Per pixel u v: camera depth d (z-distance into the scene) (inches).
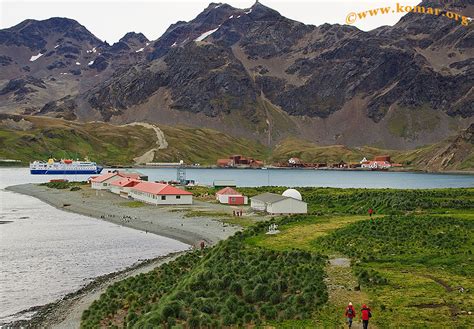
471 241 2257.6
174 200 5078.7
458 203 3622.0
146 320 1471.5
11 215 4512.8
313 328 1354.6
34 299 1945.1
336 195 4699.8
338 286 1710.1
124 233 3548.2
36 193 6653.5
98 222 4114.2
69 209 4995.1
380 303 1517.0
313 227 3016.7
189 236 3344.0
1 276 2295.8
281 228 3026.6
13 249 2935.5
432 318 1370.6
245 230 2960.1
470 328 1288.1
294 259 2103.8
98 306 1779.0
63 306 1850.4
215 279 1806.1
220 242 2600.9
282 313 1510.8
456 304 1476.4
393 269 1914.4
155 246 3063.5
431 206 3617.1
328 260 2094.0
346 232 2674.7
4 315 1753.2
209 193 6136.8
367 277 1780.3
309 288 1657.2
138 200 5585.6
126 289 1963.6
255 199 4566.9
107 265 2536.9
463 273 1813.5
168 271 2172.7
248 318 1467.8
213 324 1428.4
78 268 2465.6
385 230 2588.6
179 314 1515.7
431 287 1653.5
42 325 1649.9
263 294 1652.3
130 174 7258.9
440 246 2222.0
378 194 4303.6
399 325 1332.4
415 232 2511.1
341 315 1439.5
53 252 2864.2
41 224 3966.5
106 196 6072.8
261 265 1983.3
